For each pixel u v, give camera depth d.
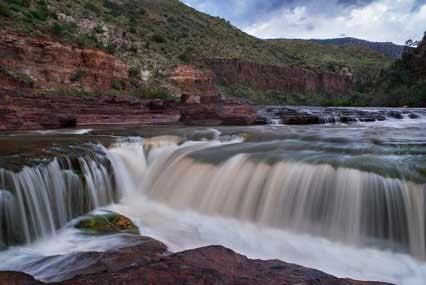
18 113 18.75
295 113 30.05
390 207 7.38
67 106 22.34
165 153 12.59
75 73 36.88
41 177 8.15
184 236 7.68
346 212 7.84
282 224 8.48
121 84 43.44
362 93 79.75
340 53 157.50
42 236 7.66
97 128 20.75
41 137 14.51
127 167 11.49
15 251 6.73
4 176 7.24
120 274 3.66
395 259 6.77
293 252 7.06
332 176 8.39
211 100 31.31
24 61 31.33
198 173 10.57
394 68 75.94
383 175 7.86
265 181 9.28
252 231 8.23
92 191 9.55
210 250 4.41
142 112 26.47
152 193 10.94
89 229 7.72
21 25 33.75
